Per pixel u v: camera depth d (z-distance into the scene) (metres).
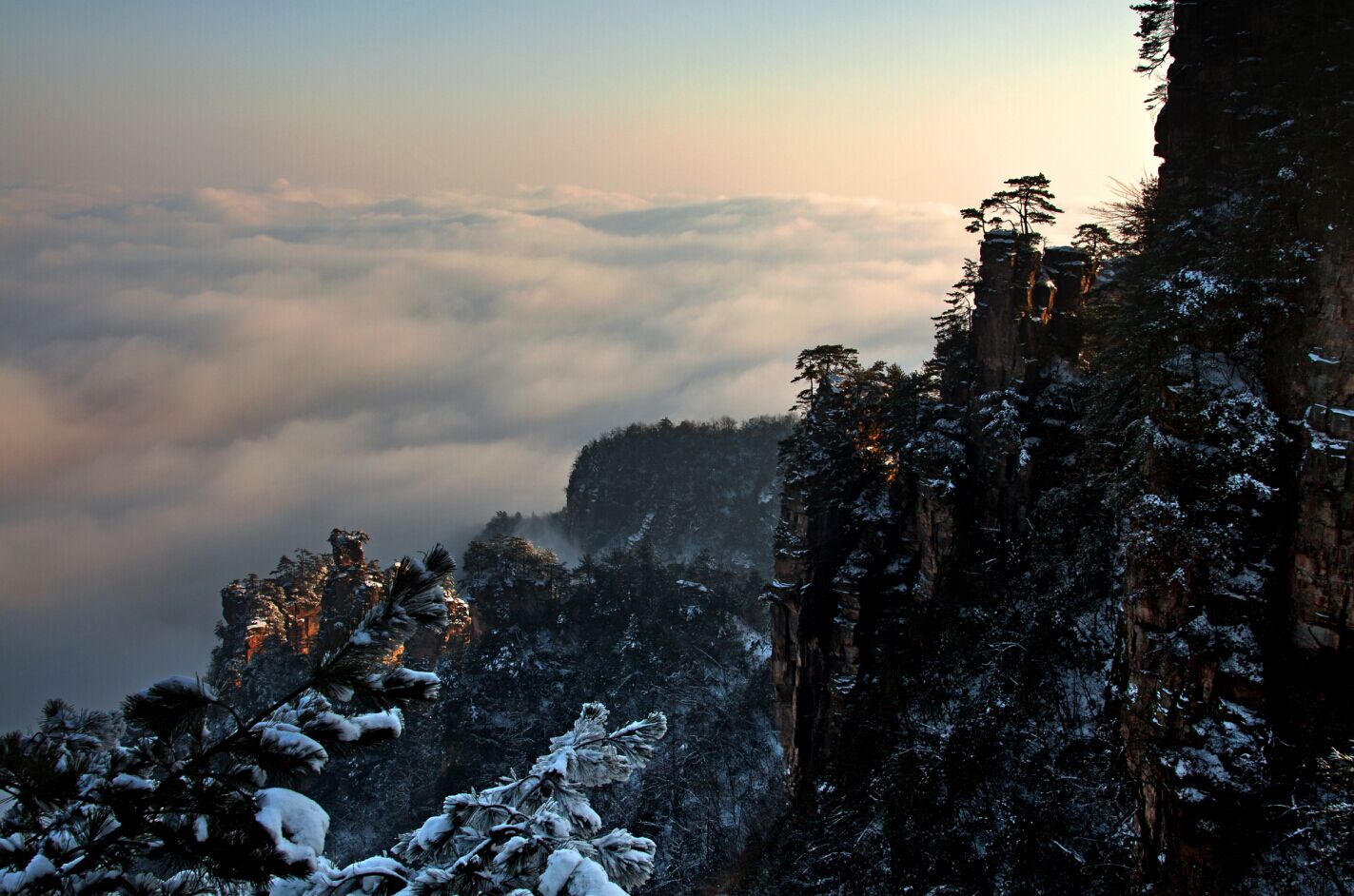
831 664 70.12
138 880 8.38
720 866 79.50
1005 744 50.81
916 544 68.75
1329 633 34.28
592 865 9.82
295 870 8.21
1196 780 35.31
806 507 69.00
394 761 115.25
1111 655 49.97
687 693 116.00
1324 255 34.91
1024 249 63.59
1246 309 37.22
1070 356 65.31
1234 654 35.56
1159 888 37.31
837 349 72.00
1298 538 35.00
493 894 10.24
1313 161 36.25
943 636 61.56
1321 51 41.28
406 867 10.51
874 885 51.34
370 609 9.31
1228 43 51.66
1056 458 62.06
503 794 11.83
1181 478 37.38
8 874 8.12
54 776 7.82
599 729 12.52
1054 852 44.72
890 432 71.25
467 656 126.38
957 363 68.06
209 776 8.59
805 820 64.25
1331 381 34.28
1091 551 54.78
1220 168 51.84
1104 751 46.91
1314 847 32.78
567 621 134.00
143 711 8.51
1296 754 34.69
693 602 133.88
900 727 59.91
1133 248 64.50
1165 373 38.12
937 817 50.47
